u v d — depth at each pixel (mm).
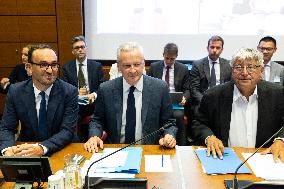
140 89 2277
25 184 1503
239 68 2016
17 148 1836
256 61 1989
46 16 4930
